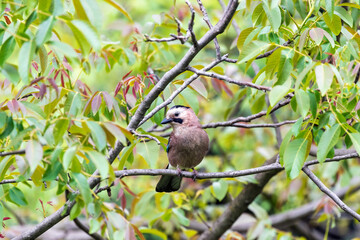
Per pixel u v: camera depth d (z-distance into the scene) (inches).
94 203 230.7
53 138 207.8
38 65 280.7
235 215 430.9
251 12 289.7
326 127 261.4
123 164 273.1
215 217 553.6
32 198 494.3
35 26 224.8
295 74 278.2
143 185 537.3
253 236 422.9
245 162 551.5
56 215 279.6
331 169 460.4
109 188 280.8
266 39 299.0
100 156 199.3
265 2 265.4
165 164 550.6
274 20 265.3
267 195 619.2
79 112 256.8
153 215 440.8
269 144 577.0
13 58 529.7
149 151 323.3
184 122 384.2
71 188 256.4
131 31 373.7
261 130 577.0
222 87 399.5
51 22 186.7
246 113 616.4
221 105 595.8
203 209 539.2
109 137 211.8
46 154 203.6
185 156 387.2
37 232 281.6
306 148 241.9
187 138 380.8
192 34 259.9
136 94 301.0
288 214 556.7
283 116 589.6
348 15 284.0
